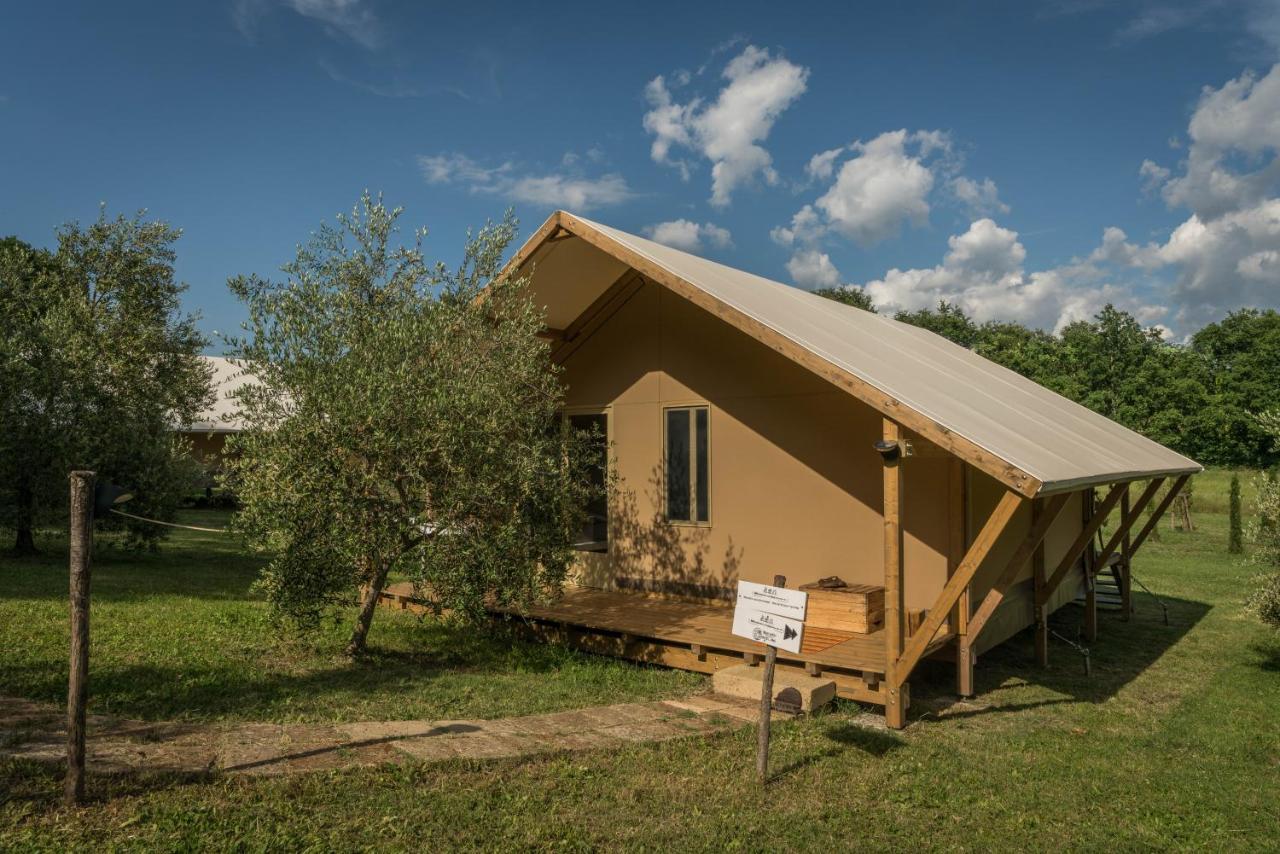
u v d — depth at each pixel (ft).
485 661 30.63
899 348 38.09
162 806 14.89
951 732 24.09
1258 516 33.27
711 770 19.45
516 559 28.53
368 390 25.48
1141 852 16.66
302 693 23.71
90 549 15.12
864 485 31.63
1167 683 31.04
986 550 22.33
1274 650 36.91
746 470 34.78
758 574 34.32
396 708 22.88
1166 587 54.03
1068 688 30.04
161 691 22.72
